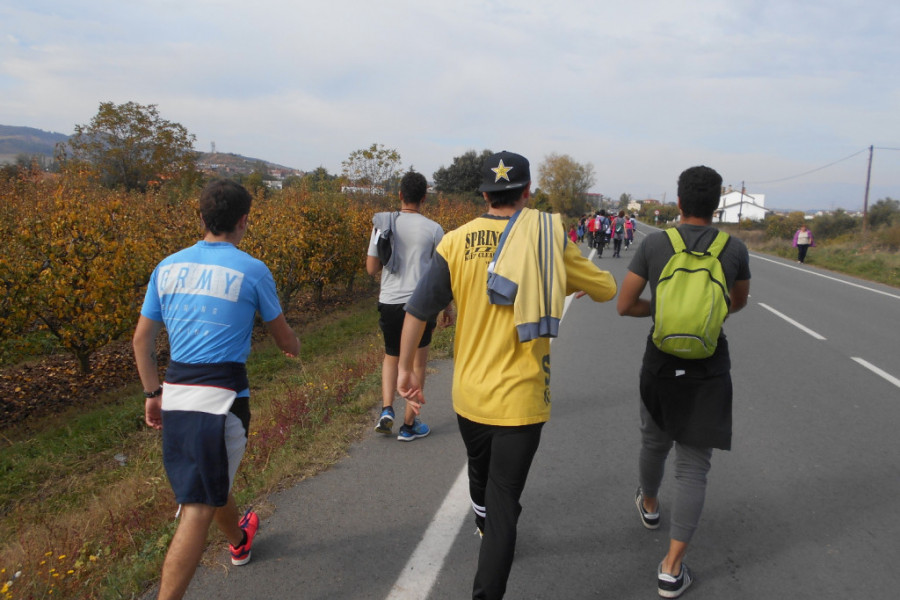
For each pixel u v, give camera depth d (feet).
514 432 7.53
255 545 10.07
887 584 9.21
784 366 22.61
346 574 9.28
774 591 9.04
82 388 25.29
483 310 7.65
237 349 7.92
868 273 62.80
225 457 7.67
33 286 21.25
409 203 14.46
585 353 24.80
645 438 10.02
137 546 10.43
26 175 47.21
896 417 16.83
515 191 7.82
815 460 13.83
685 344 8.09
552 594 8.93
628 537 10.48
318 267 38.19
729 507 11.62
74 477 16.62
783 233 148.77
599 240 86.89
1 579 10.12
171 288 7.81
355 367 21.88
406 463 13.35
